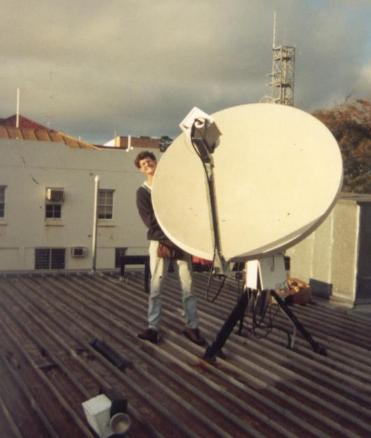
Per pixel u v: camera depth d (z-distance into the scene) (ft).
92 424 11.34
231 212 15.90
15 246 90.43
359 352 18.56
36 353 17.38
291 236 14.37
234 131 17.11
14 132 102.12
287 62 118.21
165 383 15.08
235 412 13.38
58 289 27.07
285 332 19.08
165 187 16.67
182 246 15.34
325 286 28.81
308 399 14.26
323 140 15.56
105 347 16.74
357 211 27.40
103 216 96.27
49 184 91.61
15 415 12.94
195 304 18.47
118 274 31.50
